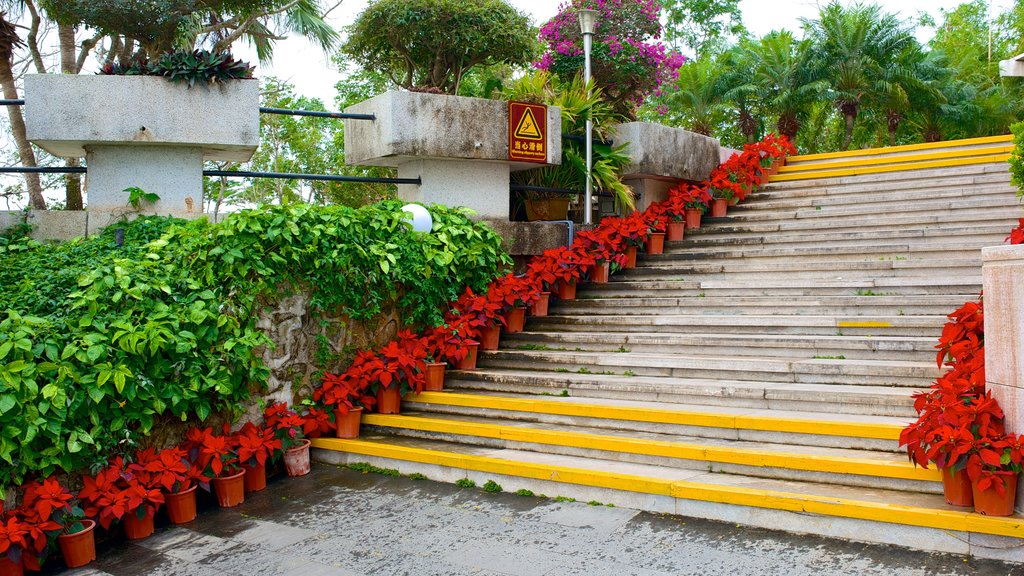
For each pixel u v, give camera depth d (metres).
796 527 4.21
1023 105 25.53
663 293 7.78
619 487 4.76
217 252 5.72
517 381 6.46
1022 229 6.34
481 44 8.98
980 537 3.74
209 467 5.23
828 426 4.82
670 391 5.79
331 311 6.50
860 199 9.09
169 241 6.13
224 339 5.57
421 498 5.18
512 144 8.04
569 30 10.26
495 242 7.70
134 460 5.09
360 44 9.64
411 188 8.00
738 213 9.70
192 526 4.94
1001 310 3.92
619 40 10.19
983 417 3.84
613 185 9.04
